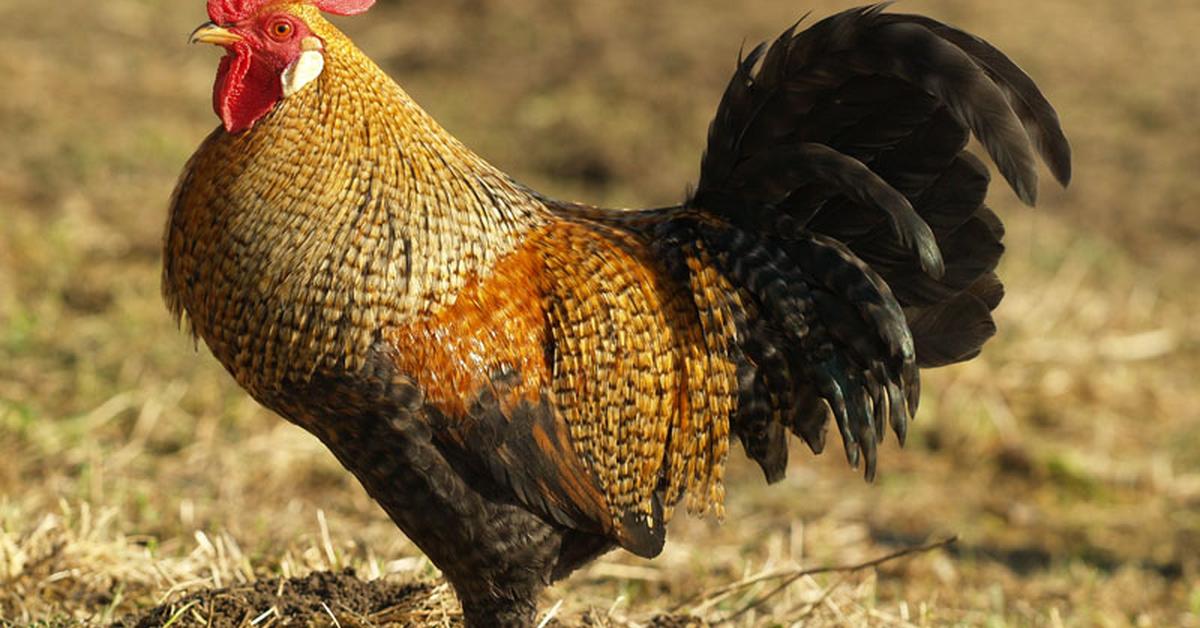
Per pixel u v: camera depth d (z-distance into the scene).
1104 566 20.70
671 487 12.95
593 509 12.40
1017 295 29.92
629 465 12.59
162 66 40.88
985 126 10.99
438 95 40.34
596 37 44.16
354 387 11.45
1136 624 18.16
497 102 39.91
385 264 11.47
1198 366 28.36
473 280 11.84
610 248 12.60
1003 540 21.59
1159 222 34.69
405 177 11.71
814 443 13.01
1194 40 45.91
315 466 20.83
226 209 11.50
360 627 12.99
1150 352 28.58
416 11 46.75
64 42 41.34
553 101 39.31
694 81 40.69
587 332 12.19
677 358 12.66
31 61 38.69
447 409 11.63
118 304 25.58
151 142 34.03
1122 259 32.66
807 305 12.40
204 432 21.53
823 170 11.87
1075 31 45.88
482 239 11.97
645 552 12.93
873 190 11.62
